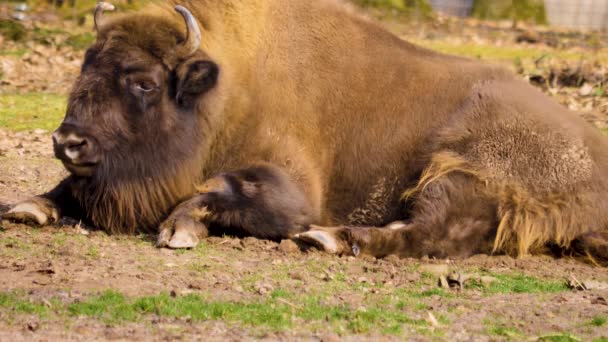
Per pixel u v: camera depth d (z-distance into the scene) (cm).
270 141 3156
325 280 2569
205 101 3050
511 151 3098
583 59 8538
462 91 3247
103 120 2873
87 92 2881
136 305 2150
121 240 2939
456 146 3142
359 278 2616
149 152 2975
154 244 2895
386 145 3225
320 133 3238
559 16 12644
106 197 2966
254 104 3167
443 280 2591
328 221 3272
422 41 9569
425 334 2067
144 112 2947
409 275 2708
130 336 1939
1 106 5784
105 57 2934
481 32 10994
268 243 2992
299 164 3155
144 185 2998
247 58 3200
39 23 8919
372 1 11081
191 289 2356
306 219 3081
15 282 2334
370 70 3284
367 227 3036
